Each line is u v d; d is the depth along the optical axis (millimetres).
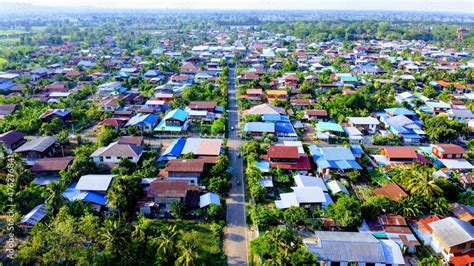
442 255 52219
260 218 57844
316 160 79812
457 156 81688
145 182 67938
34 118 104812
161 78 164125
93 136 99375
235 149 90438
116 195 60062
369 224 57531
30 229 55938
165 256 49688
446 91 138500
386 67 190000
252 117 106125
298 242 50594
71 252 47969
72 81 160750
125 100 124750
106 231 50656
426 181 64688
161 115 113875
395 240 53812
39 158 80375
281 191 70938
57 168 73062
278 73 172250
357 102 118500
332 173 75812
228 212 63656
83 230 51031
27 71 177250
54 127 101125
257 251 50438
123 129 100188
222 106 122375
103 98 130875
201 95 132625
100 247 51312
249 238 56781
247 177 74125
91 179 66750
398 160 81375
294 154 78375
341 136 98438
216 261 51406
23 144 85812
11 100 125688
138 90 146875
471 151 88500
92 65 192500
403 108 114500
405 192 66188
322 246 50281
